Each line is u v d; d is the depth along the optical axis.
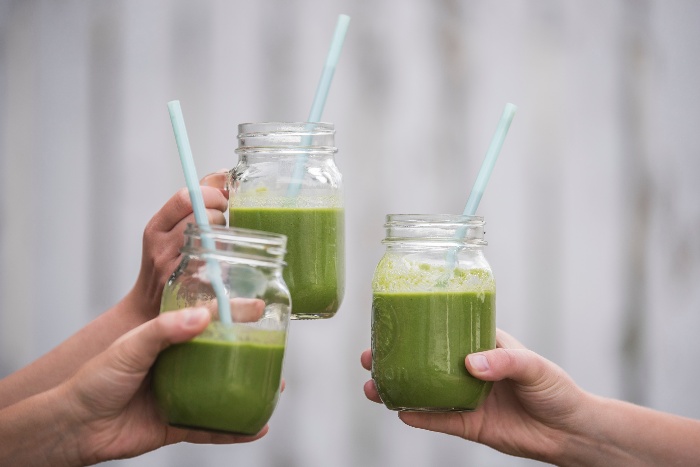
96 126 3.40
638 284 3.75
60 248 3.40
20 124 3.38
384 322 1.68
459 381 1.64
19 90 3.38
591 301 3.71
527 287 3.66
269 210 1.78
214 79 3.45
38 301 3.39
